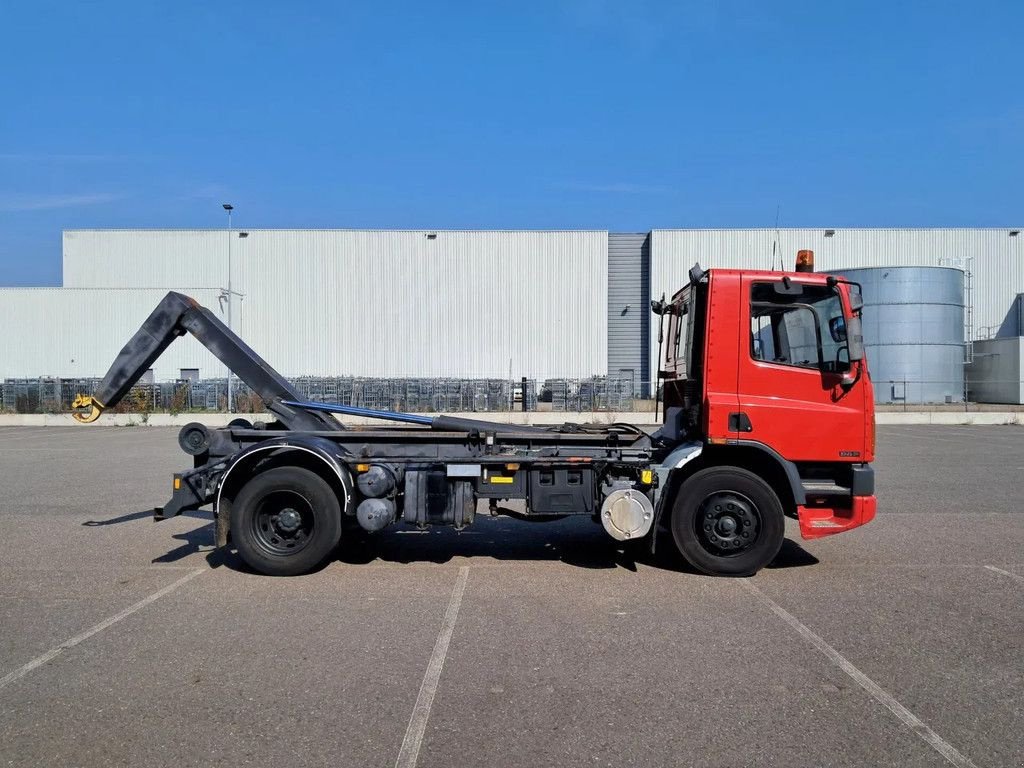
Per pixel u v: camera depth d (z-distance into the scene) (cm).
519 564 751
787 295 698
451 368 4288
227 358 823
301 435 741
